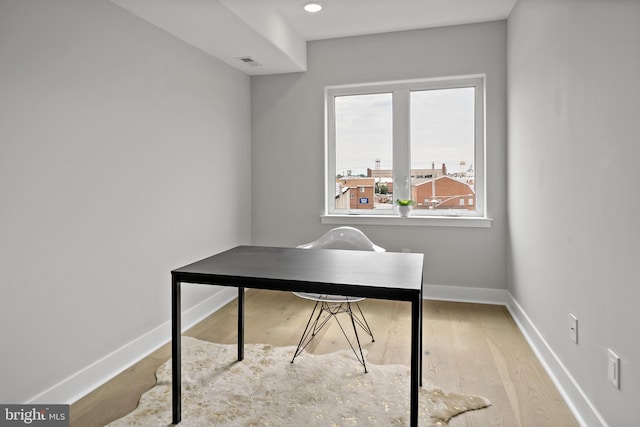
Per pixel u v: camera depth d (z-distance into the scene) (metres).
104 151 2.32
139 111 2.60
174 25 2.74
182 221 3.07
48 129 1.98
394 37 3.72
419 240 3.79
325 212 4.04
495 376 2.29
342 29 3.64
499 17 3.41
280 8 3.15
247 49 3.28
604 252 1.64
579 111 1.89
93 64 2.24
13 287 1.82
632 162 1.42
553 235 2.28
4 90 1.77
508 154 3.43
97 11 2.26
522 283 3.02
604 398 1.65
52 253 2.01
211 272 1.82
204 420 1.86
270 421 1.86
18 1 1.82
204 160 3.35
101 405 2.03
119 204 2.44
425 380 2.24
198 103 3.26
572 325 1.98
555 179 2.24
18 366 1.84
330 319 3.25
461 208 3.79
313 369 2.36
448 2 3.11
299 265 1.97
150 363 2.52
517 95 3.08
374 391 2.11
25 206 1.87
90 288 2.24
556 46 2.18
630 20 1.42
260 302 3.73
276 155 4.11
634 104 1.40
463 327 3.06
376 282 1.65
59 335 2.05
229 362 2.46
